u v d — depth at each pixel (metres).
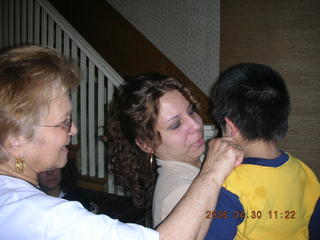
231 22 2.48
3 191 0.66
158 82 0.94
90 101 2.29
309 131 2.15
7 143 0.68
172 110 0.91
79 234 0.60
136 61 3.13
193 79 2.78
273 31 2.26
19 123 0.66
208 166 0.79
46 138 0.71
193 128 0.94
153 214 0.93
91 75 2.25
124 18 3.15
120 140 1.10
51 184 1.72
